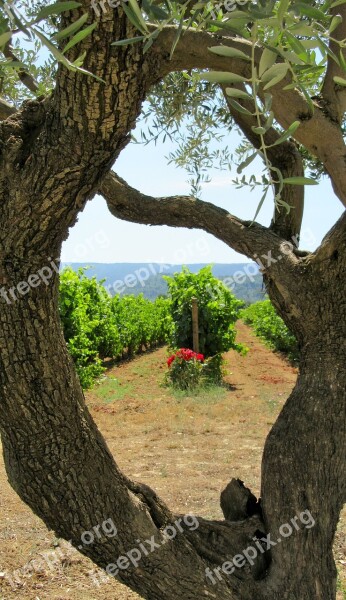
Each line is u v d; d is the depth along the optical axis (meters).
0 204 1.75
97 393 11.61
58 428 2.10
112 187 2.77
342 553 4.65
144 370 14.73
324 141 2.02
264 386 12.45
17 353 1.93
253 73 1.24
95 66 1.48
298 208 2.66
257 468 6.98
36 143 1.68
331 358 2.50
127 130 1.66
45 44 1.08
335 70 2.04
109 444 8.13
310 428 2.48
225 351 13.54
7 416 2.05
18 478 2.18
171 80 2.82
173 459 7.41
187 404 10.48
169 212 2.75
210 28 1.84
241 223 2.66
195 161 3.19
